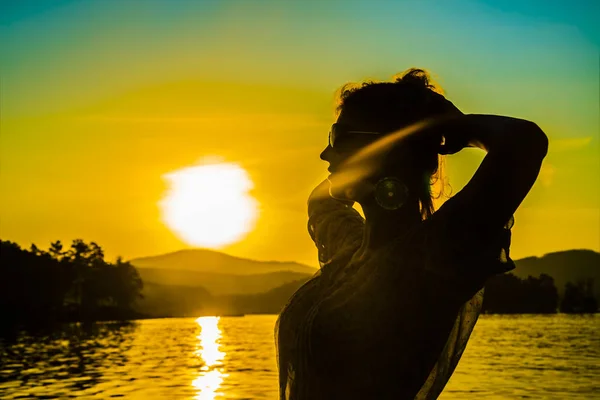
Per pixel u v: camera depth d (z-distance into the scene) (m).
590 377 24.08
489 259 1.08
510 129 1.06
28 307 114.25
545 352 34.56
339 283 1.26
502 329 57.56
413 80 1.31
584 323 67.75
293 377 1.26
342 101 1.32
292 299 1.39
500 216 1.06
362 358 1.15
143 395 21.78
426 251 1.11
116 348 43.91
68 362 33.03
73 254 126.81
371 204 1.25
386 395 1.15
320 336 1.19
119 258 136.50
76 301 128.00
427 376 1.16
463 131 1.13
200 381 25.16
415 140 1.21
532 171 1.04
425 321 1.13
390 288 1.14
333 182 1.27
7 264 113.06
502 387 21.97
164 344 48.47
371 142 1.23
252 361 33.25
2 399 20.92
